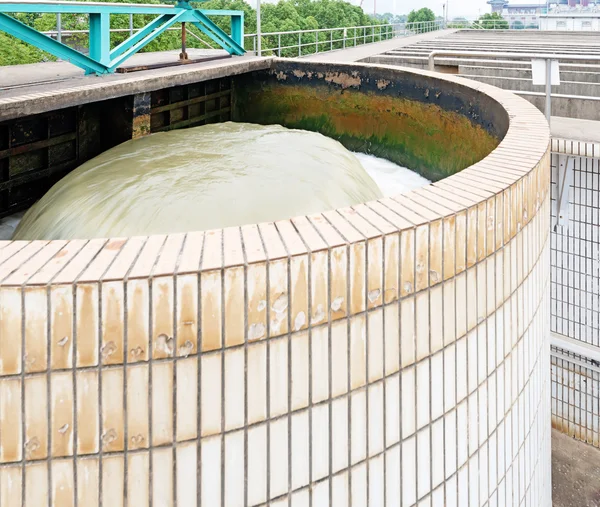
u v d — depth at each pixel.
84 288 1.59
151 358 1.65
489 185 2.38
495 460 2.48
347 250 1.83
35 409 1.62
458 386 2.22
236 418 1.75
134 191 3.83
